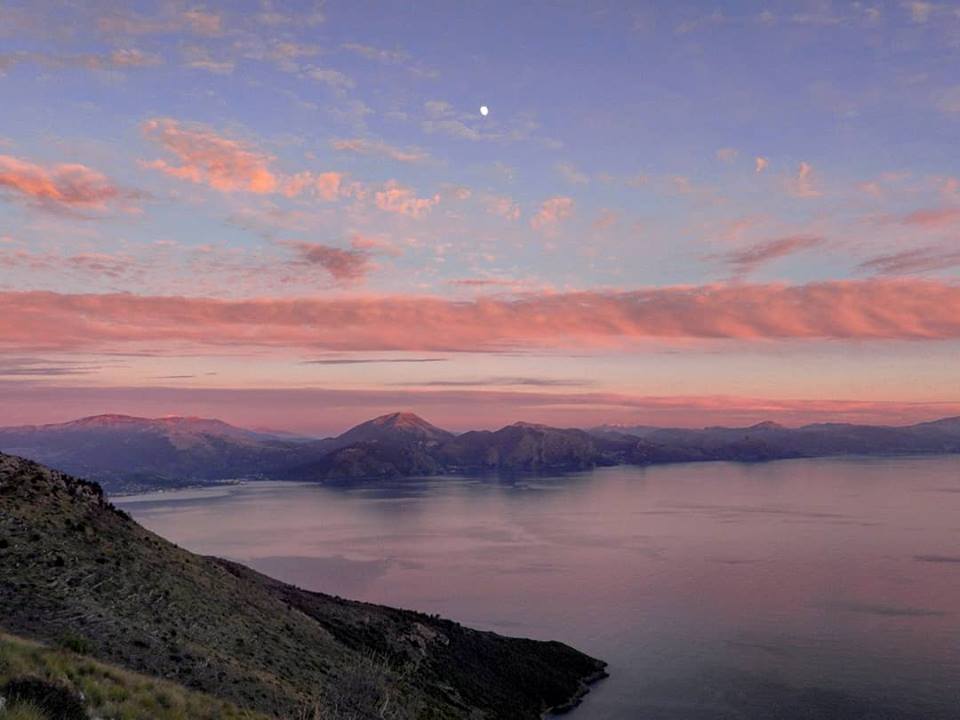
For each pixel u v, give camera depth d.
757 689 92.19
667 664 103.44
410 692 52.19
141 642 31.38
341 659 49.31
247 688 31.75
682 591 155.75
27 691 17.12
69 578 34.78
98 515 45.41
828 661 103.69
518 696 75.62
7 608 29.58
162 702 21.47
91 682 19.77
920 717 82.50
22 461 46.22
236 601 47.59
